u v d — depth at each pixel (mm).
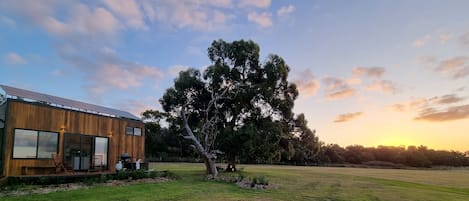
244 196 11836
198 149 21203
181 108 24469
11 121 11359
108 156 15727
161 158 44156
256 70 24672
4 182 10516
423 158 64125
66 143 13477
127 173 14359
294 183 17781
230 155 24422
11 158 11258
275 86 24641
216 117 23766
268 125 23641
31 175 11500
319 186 16672
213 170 20297
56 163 12781
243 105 24391
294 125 26406
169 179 16125
